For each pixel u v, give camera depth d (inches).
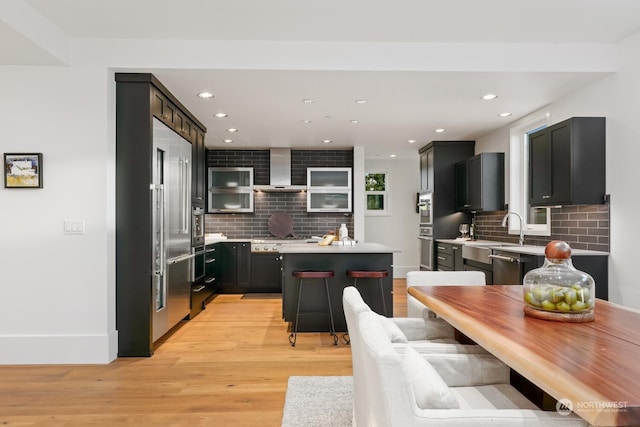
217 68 124.7
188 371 115.0
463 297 79.5
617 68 126.2
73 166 122.2
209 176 252.7
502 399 58.2
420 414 39.6
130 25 114.7
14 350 120.6
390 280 159.9
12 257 121.5
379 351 39.6
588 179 130.9
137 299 127.7
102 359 121.1
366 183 310.5
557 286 61.0
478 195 203.8
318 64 125.6
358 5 103.3
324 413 89.7
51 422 86.0
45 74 122.3
